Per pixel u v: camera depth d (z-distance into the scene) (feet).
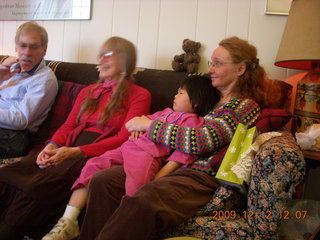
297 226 3.61
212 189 3.46
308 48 4.12
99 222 3.30
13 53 8.12
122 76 5.02
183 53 5.88
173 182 3.19
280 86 4.57
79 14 7.03
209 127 3.67
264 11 5.47
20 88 5.54
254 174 2.97
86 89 5.38
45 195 3.86
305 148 4.07
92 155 4.33
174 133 3.67
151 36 6.38
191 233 2.91
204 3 5.88
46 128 5.69
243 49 4.22
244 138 3.42
